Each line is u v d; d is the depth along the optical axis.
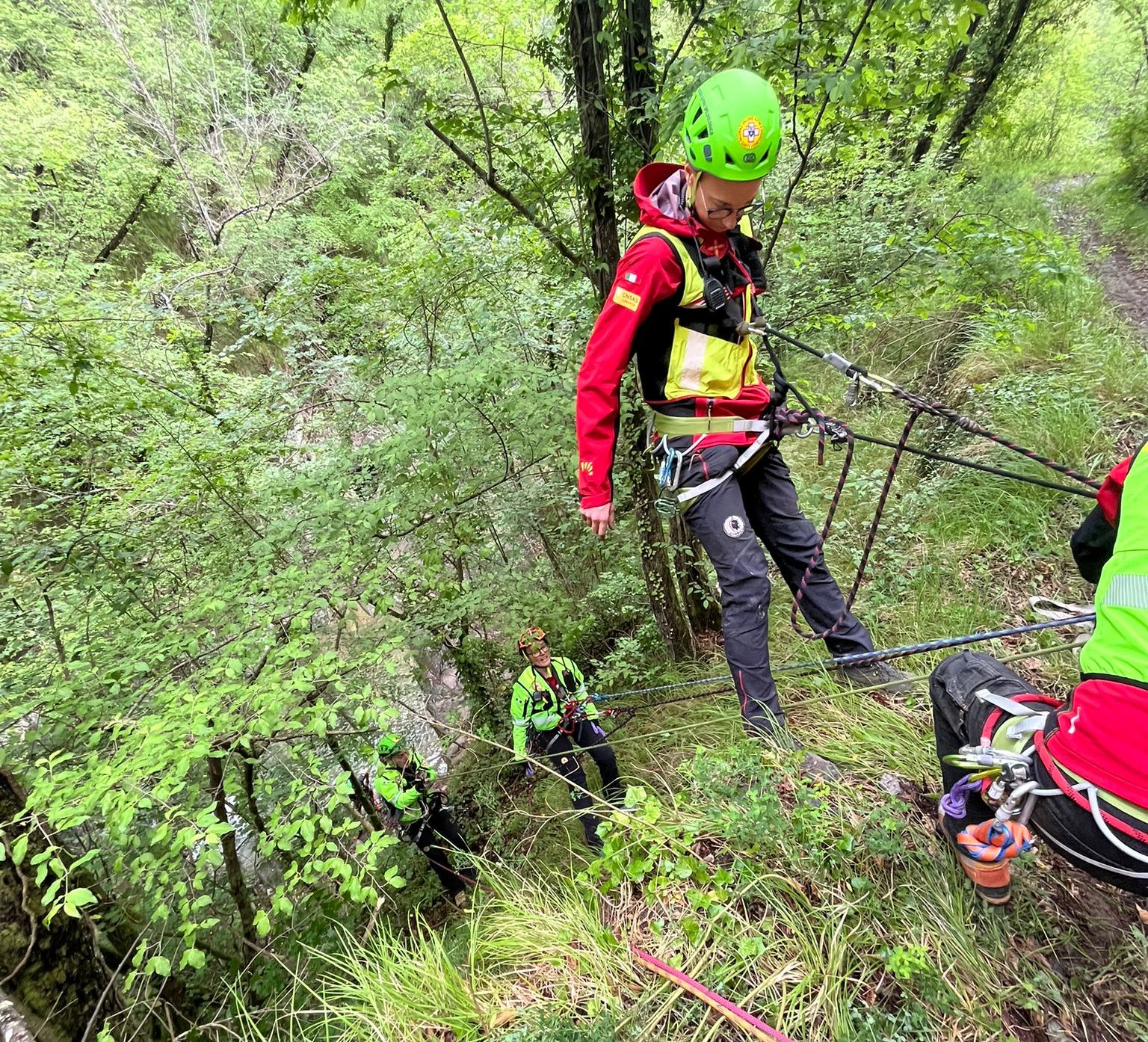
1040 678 2.42
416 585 3.57
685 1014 1.54
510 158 3.22
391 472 3.59
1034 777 1.33
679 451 1.99
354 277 4.84
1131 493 1.22
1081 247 6.91
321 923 3.36
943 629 2.78
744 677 2.05
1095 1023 1.47
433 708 5.02
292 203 10.50
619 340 1.80
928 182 6.42
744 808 1.85
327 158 10.46
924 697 2.30
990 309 4.06
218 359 4.85
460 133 3.02
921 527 3.43
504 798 4.11
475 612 3.83
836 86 2.34
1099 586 1.25
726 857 1.85
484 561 4.35
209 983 3.26
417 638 3.74
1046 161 11.02
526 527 4.39
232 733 2.37
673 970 1.62
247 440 4.42
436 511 3.50
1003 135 5.09
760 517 2.29
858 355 5.64
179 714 2.11
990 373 4.44
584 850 2.79
